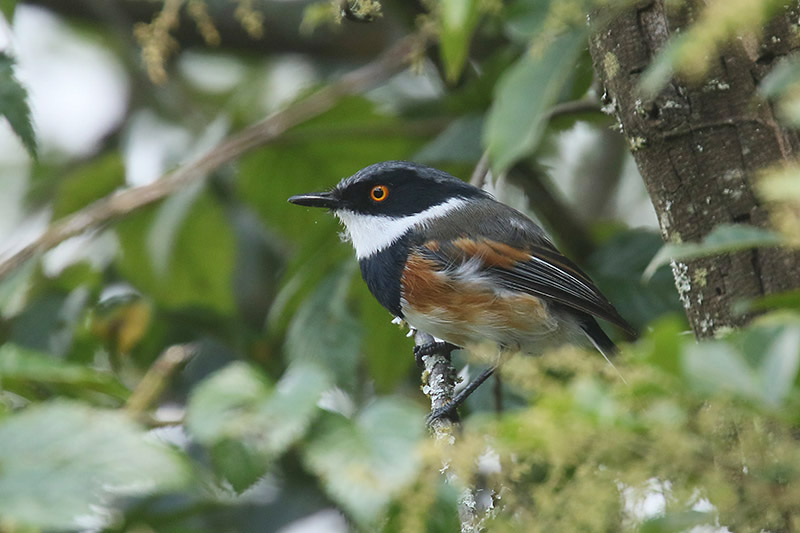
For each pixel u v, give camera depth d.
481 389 9.72
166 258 11.80
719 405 4.26
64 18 15.85
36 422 4.22
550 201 12.16
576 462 4.50
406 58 11.40
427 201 10.71
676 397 4.31
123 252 12.52
